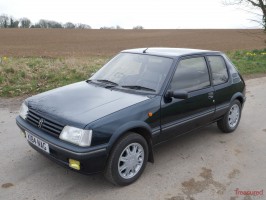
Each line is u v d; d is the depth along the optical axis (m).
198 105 5.03
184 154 5.14
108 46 36.62
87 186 4.05
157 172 4.50
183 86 4.80
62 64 11.51
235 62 15.68
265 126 6.71
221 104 5.65
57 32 59.88
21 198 3.75
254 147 5.58
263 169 4.76
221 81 5.66
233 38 52.66
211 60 5.57
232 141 5.80
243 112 7.66
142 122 4.07
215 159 5.02
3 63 10.60
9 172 4.32
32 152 4.93
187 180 4.33
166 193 3.99
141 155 4.22
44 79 9.75
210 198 3.94
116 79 4.88
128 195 3.90
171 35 60.22
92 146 3.61
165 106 4.41
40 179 4.17
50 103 4.18
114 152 3.84
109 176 3.91
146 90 4.50
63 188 3.98
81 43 40.00
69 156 3.59
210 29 81.06
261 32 24.12
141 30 76.56
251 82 11.55
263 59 17.58
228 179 4.41
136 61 5.07
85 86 4.81
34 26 84.44
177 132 4.78
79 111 3.88
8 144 5.20
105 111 3.87
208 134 6.11
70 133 3.64
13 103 7.58
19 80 9.32
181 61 4.86
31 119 4.18
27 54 23.86
